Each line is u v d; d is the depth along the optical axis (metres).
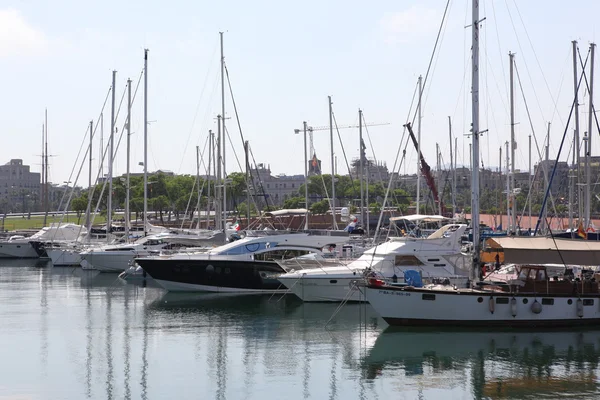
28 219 156.62
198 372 30.94
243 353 34.03
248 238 52.06
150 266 51.25
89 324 41.28
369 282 37.28
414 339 35.78
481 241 39.53
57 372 31.03
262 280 50.78
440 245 45.19
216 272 51.00
